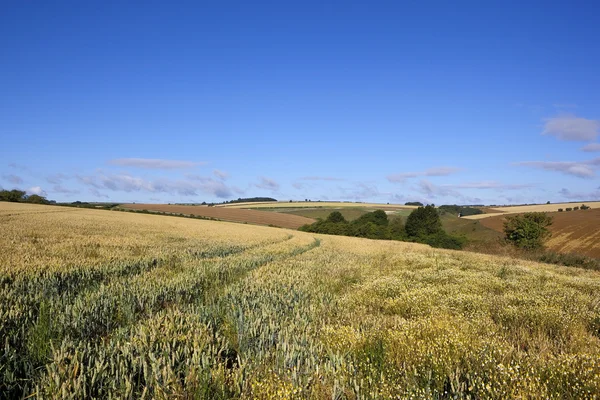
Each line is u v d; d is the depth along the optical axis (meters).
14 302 7.23
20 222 31.86
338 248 29.89
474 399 4.05
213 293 9.80
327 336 5.88
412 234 71.00
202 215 83.75
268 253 21.17
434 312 7.48
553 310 7.52
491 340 5.56
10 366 4.57
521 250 45.19
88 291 8.61
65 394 3.73
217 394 4.05
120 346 5.08
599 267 34.59
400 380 4.42
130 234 27.70
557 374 4.38
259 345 5.37
